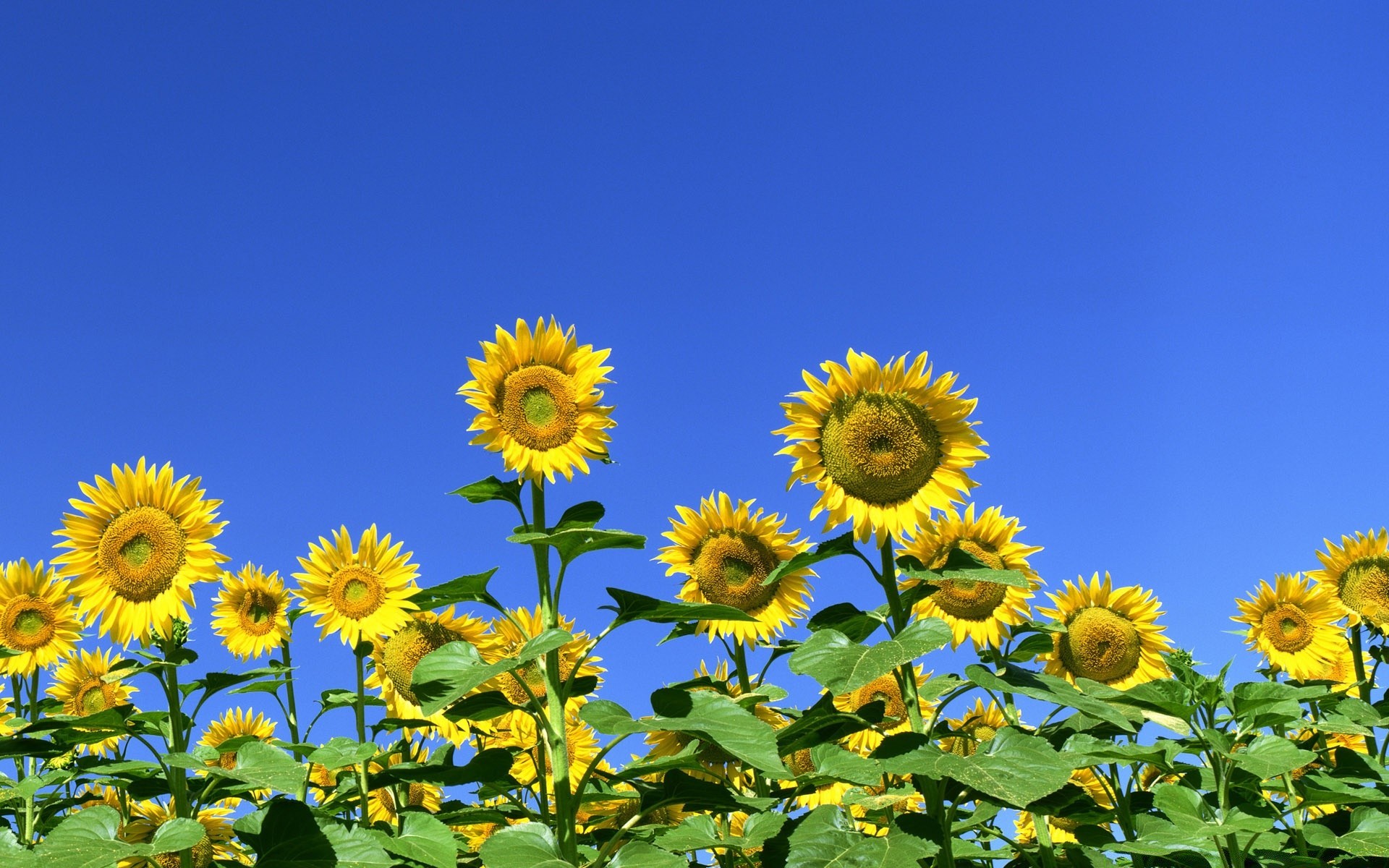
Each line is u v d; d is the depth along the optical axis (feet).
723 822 22.25
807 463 20.06
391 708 26.78
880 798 19.97
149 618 22.72
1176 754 20.34
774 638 25.22
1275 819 21.94
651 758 22.81
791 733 18.31
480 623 26.91
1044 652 24.47
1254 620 29.91
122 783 20.49
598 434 20.40
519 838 17.03
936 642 16.61
